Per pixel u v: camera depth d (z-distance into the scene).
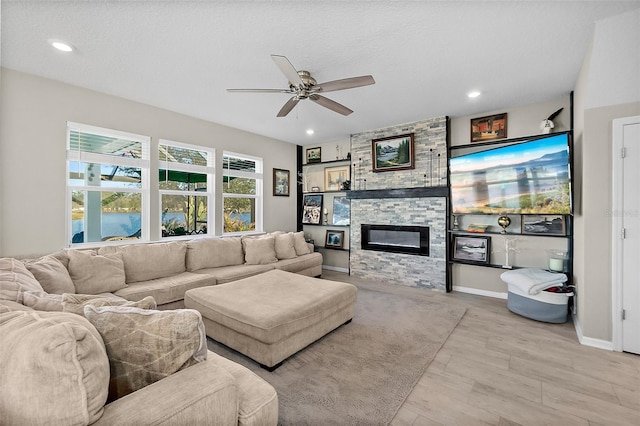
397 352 2.40
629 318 2.37
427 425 1.59
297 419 1.64
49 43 2.35
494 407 1.74
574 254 3.25
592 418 1.64
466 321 3.10
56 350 0.75
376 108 3.91
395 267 4.73
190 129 4.24
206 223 4.58
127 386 1.01
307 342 2.41
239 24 2.10
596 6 1.97
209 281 3.34
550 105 3.62
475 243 4.16
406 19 2.05
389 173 4.84
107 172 3.55
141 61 2.64
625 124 2.31
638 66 2.21
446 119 4.25
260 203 5.38
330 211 5.90
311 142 6.00
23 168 2.88
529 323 3.04
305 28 2.15
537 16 2.04
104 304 1.21
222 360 1.39
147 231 3.83
